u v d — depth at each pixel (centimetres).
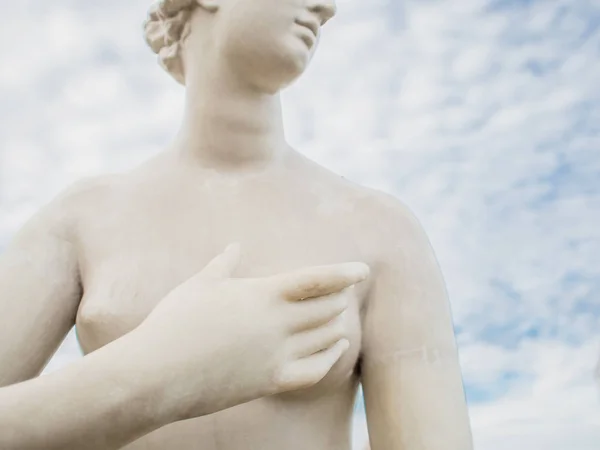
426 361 192
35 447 148
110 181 214
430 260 207
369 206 210
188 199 206
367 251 202
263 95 212
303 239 200
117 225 201
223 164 214
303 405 186
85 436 150
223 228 200
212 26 211
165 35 224
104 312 185
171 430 178
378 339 195
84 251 200
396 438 186
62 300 197
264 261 194
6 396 151
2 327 188
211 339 157
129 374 151
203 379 155
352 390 197
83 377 151
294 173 217
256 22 199
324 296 172
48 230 202
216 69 210
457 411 189
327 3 206
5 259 198
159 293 188
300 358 168
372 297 200
